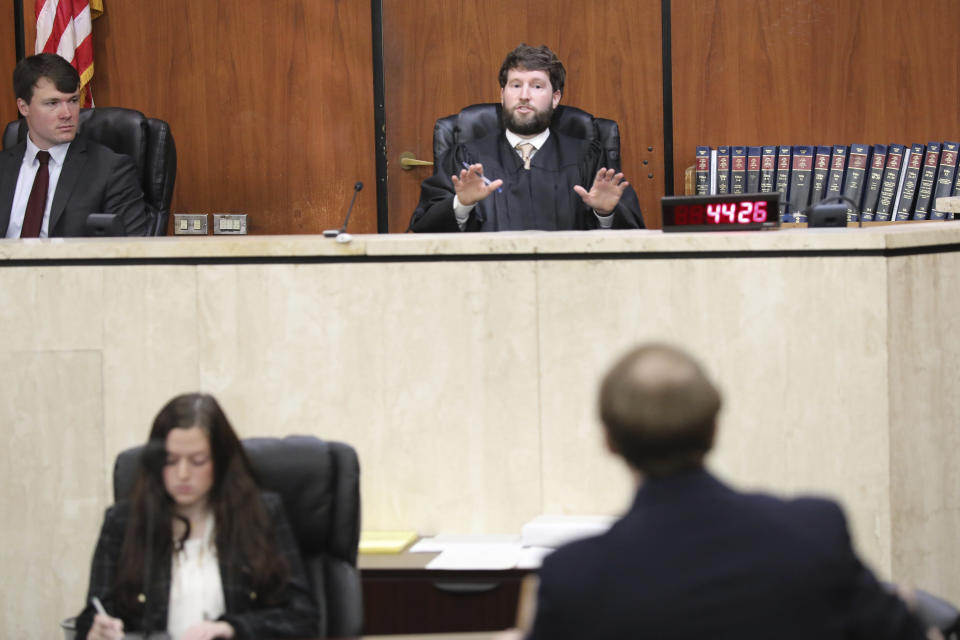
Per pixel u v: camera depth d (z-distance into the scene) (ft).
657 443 8.41
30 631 17.01
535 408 16.37
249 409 16.71
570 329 16.24
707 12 32.63
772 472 15.99
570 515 16.39
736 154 31.22
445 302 16.40
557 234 16.96
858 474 15.81
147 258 16.61
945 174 30.71
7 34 33.24
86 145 26.23
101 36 33.42
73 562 16.97
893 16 32.45
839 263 15.66
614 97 32.99
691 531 8.14
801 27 32.55
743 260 15.87
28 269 16.70
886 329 15.58
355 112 33.37
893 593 8.53
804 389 15.85
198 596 12.07
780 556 8.04
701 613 7.87
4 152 26.48
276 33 33.24
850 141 32.68
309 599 12.36
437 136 26.76
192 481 12.09
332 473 12.94
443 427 16.51
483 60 33.19
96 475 16.89
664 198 16.88
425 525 16.63
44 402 16.84
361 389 16.57
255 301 16.61
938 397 16.29
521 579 15.03
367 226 33.60
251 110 33.42
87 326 16.75
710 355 16.02
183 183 33.65
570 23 32.94
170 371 16.75
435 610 15.19
